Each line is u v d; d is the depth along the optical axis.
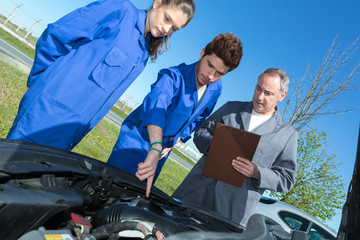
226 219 1.60
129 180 1.48
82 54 1.83
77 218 0.88
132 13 1.90
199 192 2.34
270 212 3.97
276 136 2.25
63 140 1.87
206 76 1.93
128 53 1.94
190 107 2.10
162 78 1.88
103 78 1.89
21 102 1.88
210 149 1.94
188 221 1.19
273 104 2.21
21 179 0.92
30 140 1.78
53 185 0.99
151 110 1.66
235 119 2.38
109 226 0.94
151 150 1.50
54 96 1.79
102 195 1.25
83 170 1.27
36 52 1.83
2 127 4.49
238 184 1.94
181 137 2.45
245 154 1.90
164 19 1.81
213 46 1.83
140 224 0.95
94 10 1.79
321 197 7.18
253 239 0.51
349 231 0.72
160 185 8.78
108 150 8.32
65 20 1.76
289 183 2.21
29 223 0.77
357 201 0.73
